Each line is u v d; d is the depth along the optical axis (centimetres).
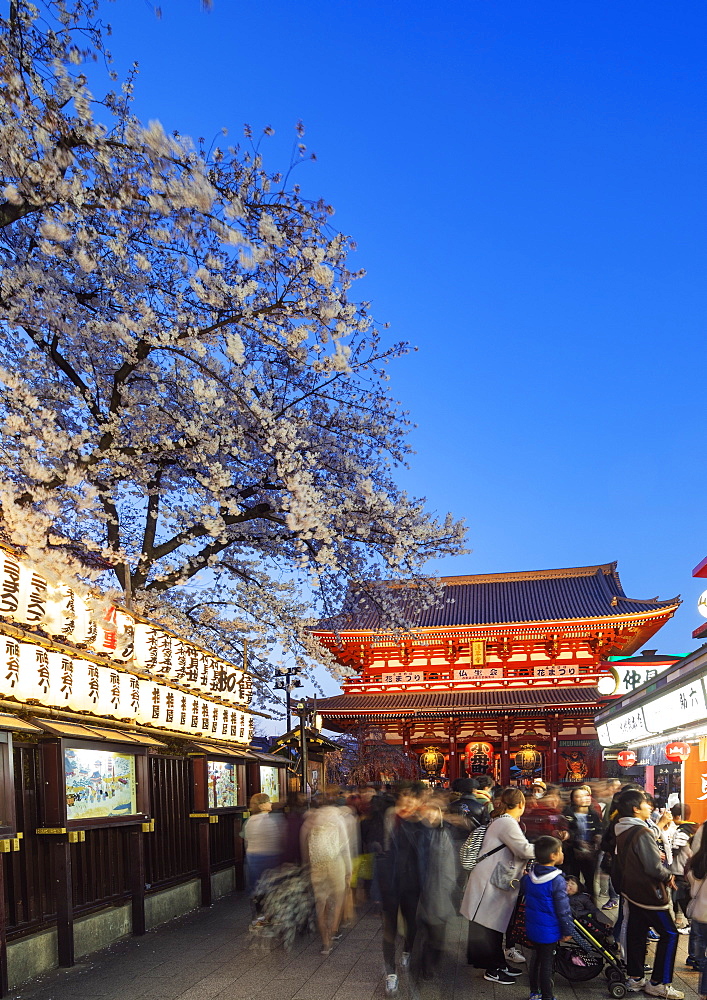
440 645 4922
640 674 2152
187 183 1083
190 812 1491
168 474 1622
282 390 1620
